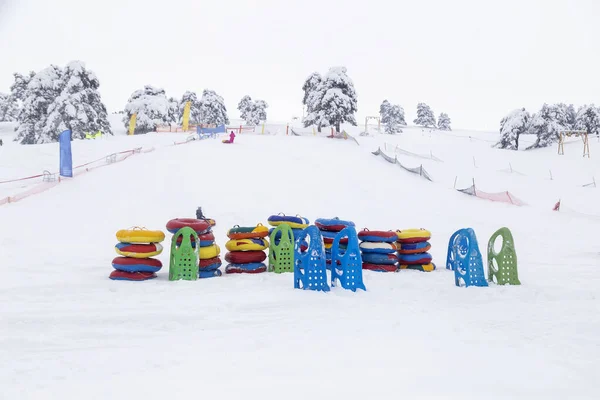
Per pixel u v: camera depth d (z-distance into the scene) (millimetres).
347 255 9492
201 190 24938
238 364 4809
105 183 25031
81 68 55750
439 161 42531
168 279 10516
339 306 7789
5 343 5539
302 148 42719
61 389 4102
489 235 19672
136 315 6965
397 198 27297
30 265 11438
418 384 4270
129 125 62750
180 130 62312
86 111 55031
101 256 13328
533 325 6570
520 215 24594
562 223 22922
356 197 26672
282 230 11680
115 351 5266
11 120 83938
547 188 33062
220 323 6602
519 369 4707
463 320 6848
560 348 5465
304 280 9297
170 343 5602
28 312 7027
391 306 7816
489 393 4078
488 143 64562
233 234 11688
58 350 5301
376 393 4051
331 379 4383
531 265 12820
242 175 28750
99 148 36656
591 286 9758
